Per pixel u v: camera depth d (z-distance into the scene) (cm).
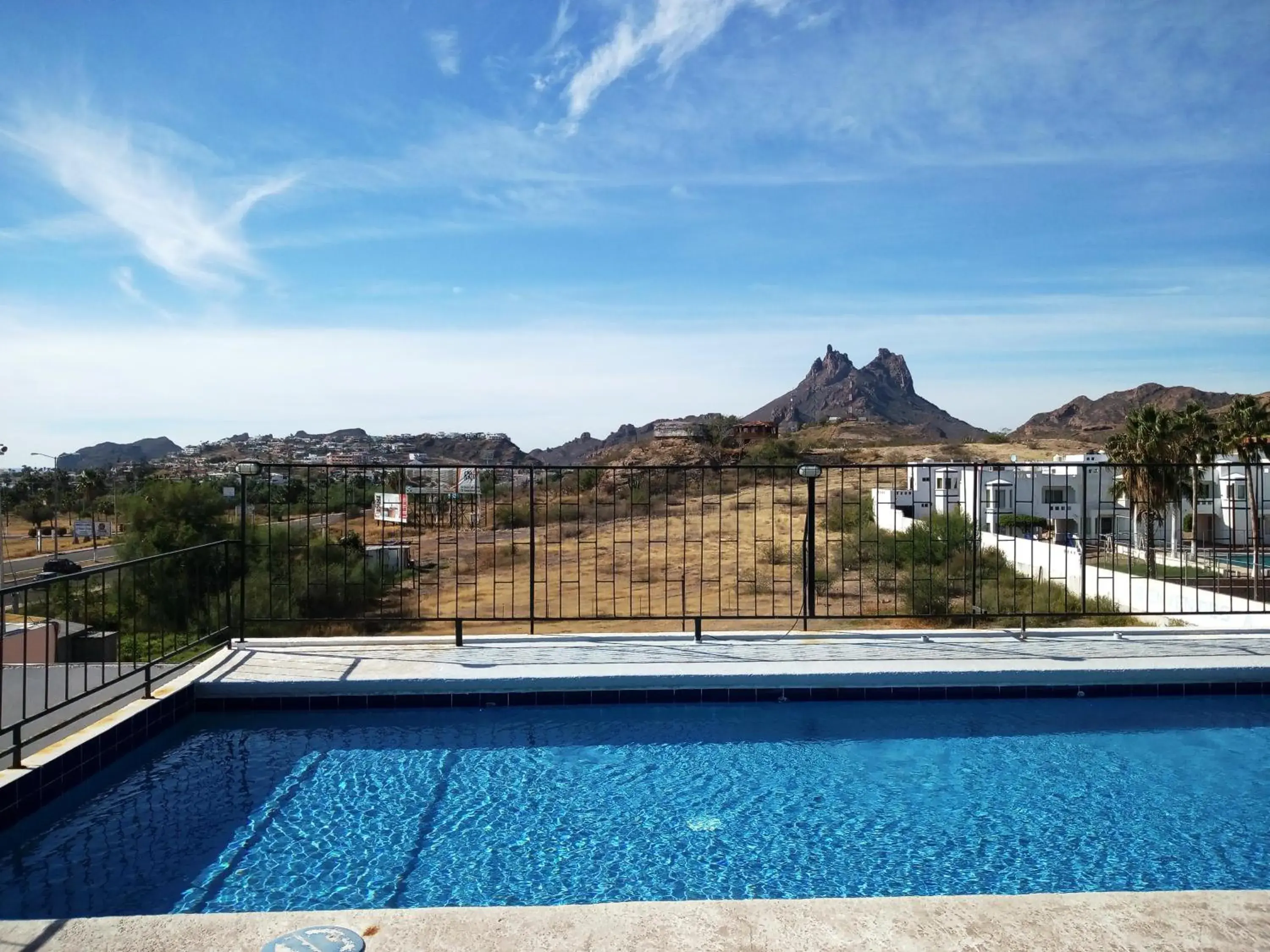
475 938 212
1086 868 332
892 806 393
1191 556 2292
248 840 355
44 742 409
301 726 496
